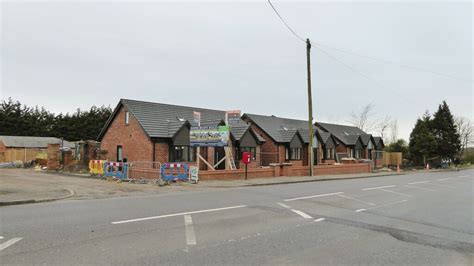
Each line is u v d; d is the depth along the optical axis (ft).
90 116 200.34
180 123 86.53
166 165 61.21
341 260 18.24
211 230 23.99
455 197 47.52
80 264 16.51
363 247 20.83
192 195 43.83
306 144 123.03
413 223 28.55
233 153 96.99
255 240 21.68
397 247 21.09
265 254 18.83
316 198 42.11
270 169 77.05
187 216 28.68
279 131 121.29
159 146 83.25
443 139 184.34
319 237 22.88
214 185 56.80
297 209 33.63
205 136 68.23
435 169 153.28
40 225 24.62
